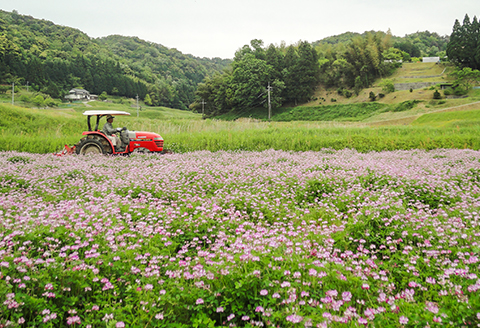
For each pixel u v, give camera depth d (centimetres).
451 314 272
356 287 326
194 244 450
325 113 8938
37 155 1312
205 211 562
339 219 555
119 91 15638
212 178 836
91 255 360
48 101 11112
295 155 1347
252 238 438
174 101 17412
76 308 293
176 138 1900
